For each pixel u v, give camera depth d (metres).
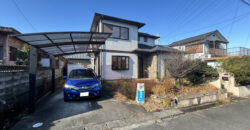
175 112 3.36
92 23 9.50
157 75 8.85
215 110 3.62
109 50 8.53
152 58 9.62
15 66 3.06
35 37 3.13
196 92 4.68
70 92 4.19
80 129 2.41
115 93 5.26
